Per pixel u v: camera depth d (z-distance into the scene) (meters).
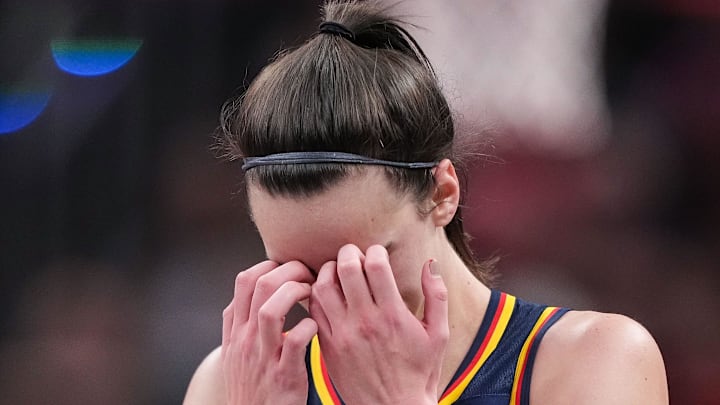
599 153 15.88
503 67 15.54
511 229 15.52
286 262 5.87
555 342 6.43
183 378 14.55
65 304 14.70
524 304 6.79
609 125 15.91
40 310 14.66
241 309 6.03
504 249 15.49
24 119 14.77
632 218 15.88
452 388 6.41
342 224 5.63
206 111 15.11
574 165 15.80
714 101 16.12
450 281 6.50
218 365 7.26
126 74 14.95
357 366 5.80
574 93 15.81
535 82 15.64
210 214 14.94
